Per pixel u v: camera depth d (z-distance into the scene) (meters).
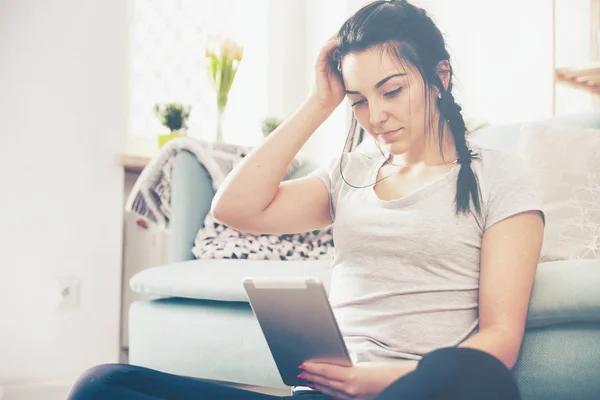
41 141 2.46
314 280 0.92
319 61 1.22
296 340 1.00
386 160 1.19
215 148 2.38
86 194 2.57
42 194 2.46
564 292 1.22
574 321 1.22
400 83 1.09
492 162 1.12
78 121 2.56
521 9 3.53
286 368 1.07
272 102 3.46
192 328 1.97
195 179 2.30
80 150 2.56
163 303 2.08
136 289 2.06
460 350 0.81
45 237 2.46
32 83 2.44
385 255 1.10
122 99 2.69
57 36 2.51
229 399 1.00
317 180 1.26
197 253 2.23
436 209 1.09
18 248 2.40
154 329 2.04
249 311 1.90
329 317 0.94
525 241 1.06
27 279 2.42
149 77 3.09
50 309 2.46
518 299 1.02
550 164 1.75
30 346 2.42
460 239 1.07
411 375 0.79
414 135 1.11
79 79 2.56
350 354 1.07
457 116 1.13
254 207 1.23
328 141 3.33
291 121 1.24
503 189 1.08
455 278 1.07
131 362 2.11
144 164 2.70
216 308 1.96
